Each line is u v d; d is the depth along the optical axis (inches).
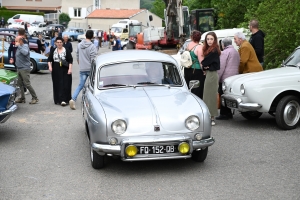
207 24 921.5
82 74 462.6
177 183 239.9
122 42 1509.6
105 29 2861.7
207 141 251.9
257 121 396.5
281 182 237.8
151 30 952.3
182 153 243.9
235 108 361.4
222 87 380.5
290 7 543.8
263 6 595.5
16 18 2364.7
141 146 241.3
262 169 260.5
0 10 2662.4
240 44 404.5
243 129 364.2
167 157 243.1
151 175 254.1
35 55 803.4
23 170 266.7
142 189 231.9
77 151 308.2
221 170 260.5
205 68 361.4
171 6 927.0
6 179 250.5
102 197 221.8
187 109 254.1
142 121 244.4
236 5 868.6
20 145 325.1
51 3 3282.5
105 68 296.5
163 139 241.6
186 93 282.4
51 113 445.4
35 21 2340.1
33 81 700.7
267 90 346.0
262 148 305.6
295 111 354.9
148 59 302.5
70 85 492.1
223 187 232.1
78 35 2197.3
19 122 404.2
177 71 301.1
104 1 3115.2
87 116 271.0
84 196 223.5
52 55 485.7
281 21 533.6
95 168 266.7
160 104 258.4
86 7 3085.6
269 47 547.5
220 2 895.1
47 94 570.9
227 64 392.5
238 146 312.0
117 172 260.8
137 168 267.1
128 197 221.1
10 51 510.0
